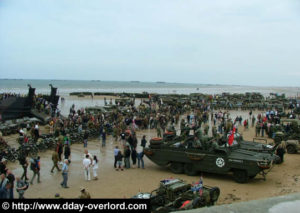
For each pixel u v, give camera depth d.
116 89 179.12
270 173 17.38
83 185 14.81
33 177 14.94
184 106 58.25
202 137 16.89
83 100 79.12
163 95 89.88
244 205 2.59
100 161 19.91
